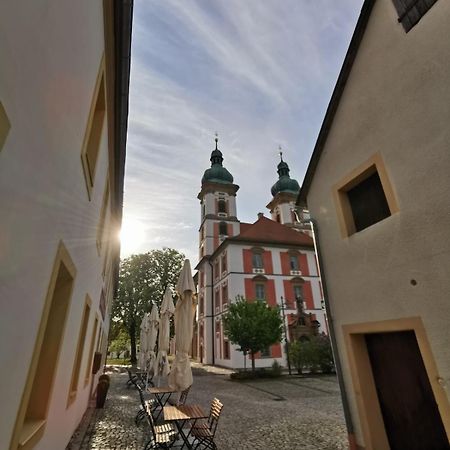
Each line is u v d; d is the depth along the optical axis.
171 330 37.31
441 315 4.09
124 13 4.91
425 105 4.72
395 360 5.14
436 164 4.42
